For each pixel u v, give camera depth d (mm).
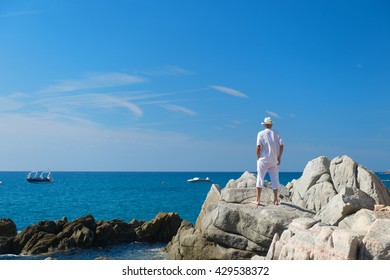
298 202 18203
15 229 27828
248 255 14938
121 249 25000
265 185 20297
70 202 62750
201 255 16188
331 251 9664
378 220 9508
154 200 66375
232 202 16812
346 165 17109
